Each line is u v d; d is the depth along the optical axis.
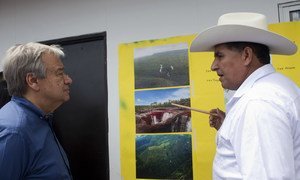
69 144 1.88
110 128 1.74
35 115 1.17
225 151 0.92
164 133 1.60
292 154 0.78
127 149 1.67
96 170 1.80
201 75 1.54
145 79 1.66
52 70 1.21
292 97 0.88
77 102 1.87
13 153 1.03
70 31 1.88
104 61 1.79
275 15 1.46
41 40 1.96
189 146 1.55
